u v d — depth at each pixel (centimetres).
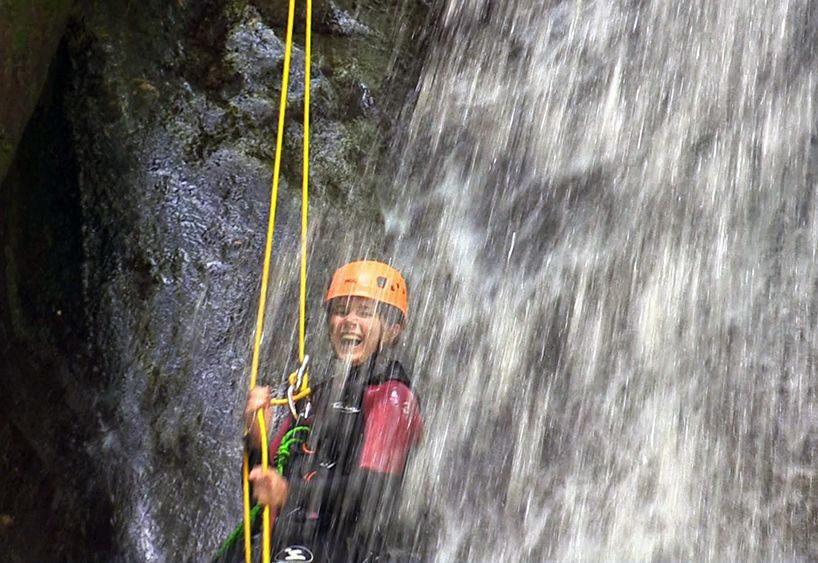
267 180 556
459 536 463
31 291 471
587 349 549
